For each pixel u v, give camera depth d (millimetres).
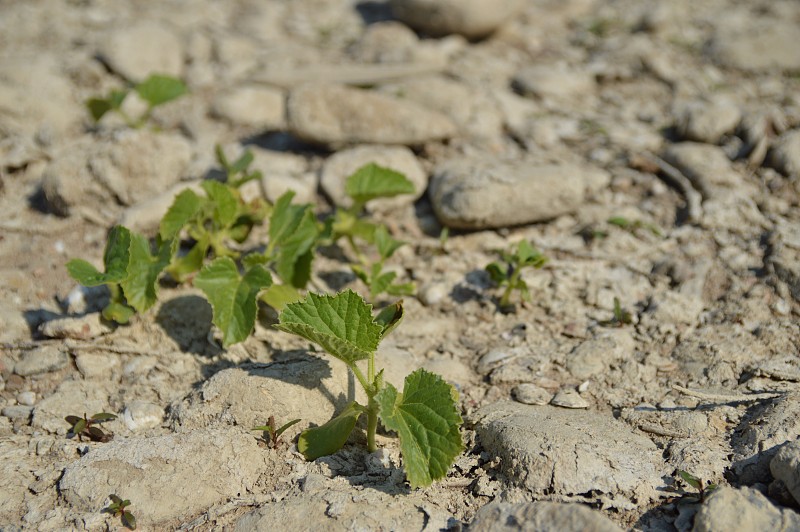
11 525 606
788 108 956
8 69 969
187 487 619
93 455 630
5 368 705
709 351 705
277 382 658
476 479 622
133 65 1026
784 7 1173
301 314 625
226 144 925
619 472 608
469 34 1096
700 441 633
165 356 710
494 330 748
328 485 619
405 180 778
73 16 1153
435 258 807
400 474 629
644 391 685
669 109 975
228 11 1205
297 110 889
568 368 706
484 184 809
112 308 714
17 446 653
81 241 816
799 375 676
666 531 585
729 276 767
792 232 786
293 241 740
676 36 1115
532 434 625
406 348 729
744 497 574
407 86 968
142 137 844
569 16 1190
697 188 853
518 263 751
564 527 564
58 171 831
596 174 867
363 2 1237
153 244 803
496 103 964
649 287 773
